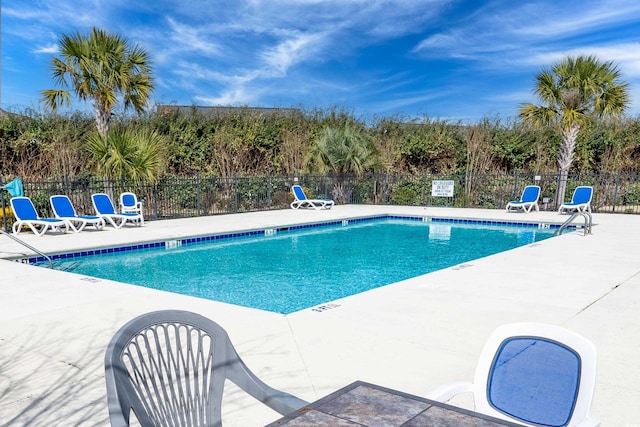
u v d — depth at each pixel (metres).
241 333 3.63
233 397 2.52
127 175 11.28
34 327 3.73
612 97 13.48
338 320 3.96
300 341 3.45
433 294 4.86
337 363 3.03
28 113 13.62
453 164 17.64
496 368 1.78
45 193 11.16
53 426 2.19
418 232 11.77
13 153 13.13
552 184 15.61
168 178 13.20
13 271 6.07
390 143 18.17
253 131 16.78
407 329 3.72
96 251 8.09
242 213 13.95
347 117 19.33
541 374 1.67
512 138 16.75
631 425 2.27
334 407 1.32
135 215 10.67
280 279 6.90
